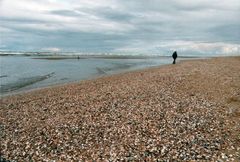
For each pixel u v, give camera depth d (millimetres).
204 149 13367
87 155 12953
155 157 12586
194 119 17906
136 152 13117
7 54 195125
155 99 23312
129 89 28250
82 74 53594
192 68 47781
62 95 27031
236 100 23188
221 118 18266
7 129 16656
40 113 20297
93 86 31953
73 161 12391
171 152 13047
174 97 24016
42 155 13000
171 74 39094
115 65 83500
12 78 45812
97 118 18375
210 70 43625
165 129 16062
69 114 19656
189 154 12820
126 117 18406
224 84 30359
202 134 15336
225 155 12711
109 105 21672
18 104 23719
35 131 16188
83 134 15547
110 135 15281
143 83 32000
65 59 129875
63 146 13984
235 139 14680
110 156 12766
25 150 13531
